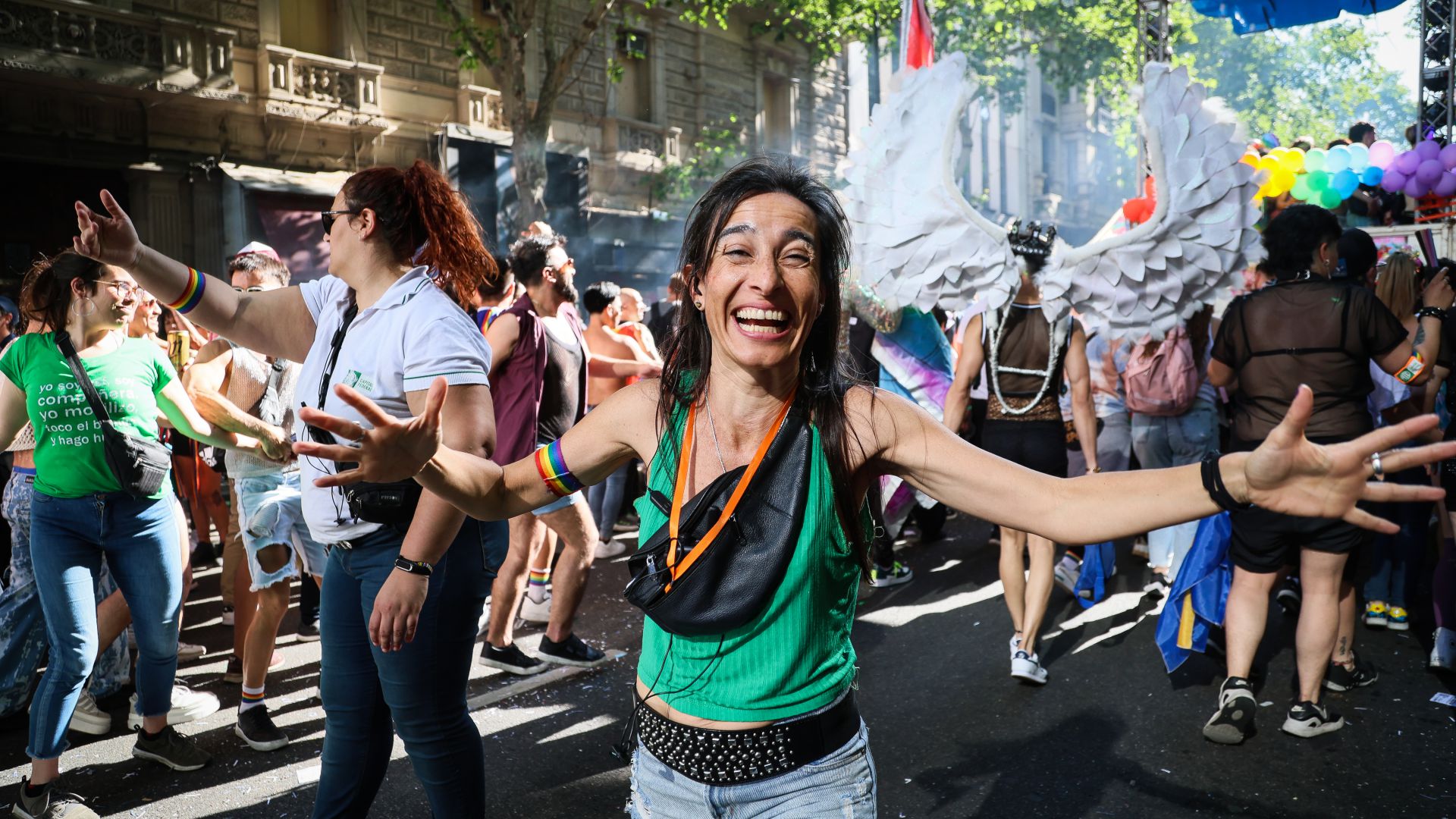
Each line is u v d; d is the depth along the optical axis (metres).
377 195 2.46
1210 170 4.65
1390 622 5.05
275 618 3.75
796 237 1.50
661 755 1.62
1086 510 1.46
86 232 2.38
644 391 1.72
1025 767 3.56
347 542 2.42
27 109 12.38
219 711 4.14
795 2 19.52
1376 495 1.28
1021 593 4.38
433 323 2.34
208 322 2.61
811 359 1.61
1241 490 1.35
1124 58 24.03
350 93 15.24
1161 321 4.74
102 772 3.56
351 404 1.44
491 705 4.20
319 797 2.51
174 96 13.23
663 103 20.27
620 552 7.00
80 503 3.22
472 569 2.45
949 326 7.85
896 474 1.63
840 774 1.58
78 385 3.17
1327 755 3.60
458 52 14.38
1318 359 3.78
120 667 4.18
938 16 21.62
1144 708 4.05
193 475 6.48
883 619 5.35
